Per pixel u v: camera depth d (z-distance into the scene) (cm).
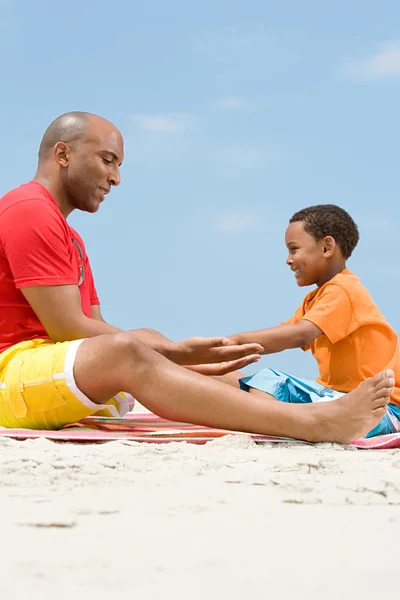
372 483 316
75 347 446
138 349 439
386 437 475
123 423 500
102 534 231
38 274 479
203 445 421
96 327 486
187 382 438
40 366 451
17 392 457
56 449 392
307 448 427
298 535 234
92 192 527
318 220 604
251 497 292
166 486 313
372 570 197
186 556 208
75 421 467
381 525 248
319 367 579
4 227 484
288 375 532
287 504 280
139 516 257
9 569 195
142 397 441
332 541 227
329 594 176
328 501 286
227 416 440
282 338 547
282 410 441
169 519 253
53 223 486
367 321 555
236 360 498
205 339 490
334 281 572
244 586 182
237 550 215
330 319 553
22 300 490
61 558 205
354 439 452
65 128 520
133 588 180
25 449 388
